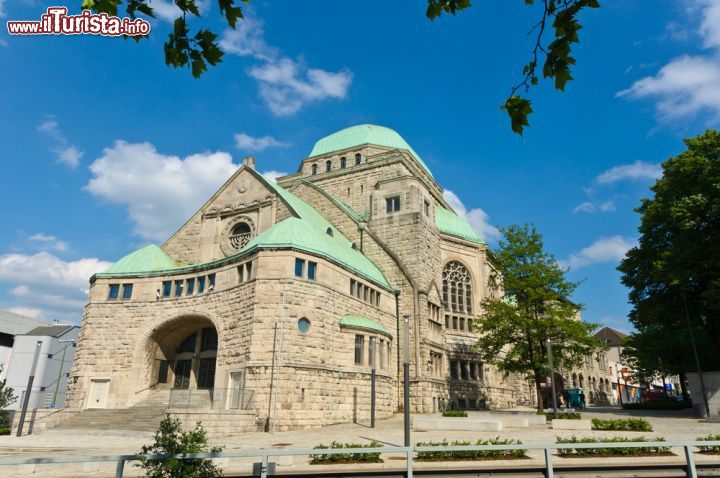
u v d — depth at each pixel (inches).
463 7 270.2
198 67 280.7
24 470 664.4
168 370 1616.6
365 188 2242.9
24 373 2598.4
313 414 1252.5
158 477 415.5
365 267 1684.3
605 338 4628.4
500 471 553.3
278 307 1291.8
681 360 1991.9
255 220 1749.5
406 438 791.1
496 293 2148.1
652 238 1535.4
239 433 1113.4
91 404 1508.4
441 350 1846.7
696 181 1411.2
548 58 252.1
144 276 1611.7
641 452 639.8
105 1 235.9
